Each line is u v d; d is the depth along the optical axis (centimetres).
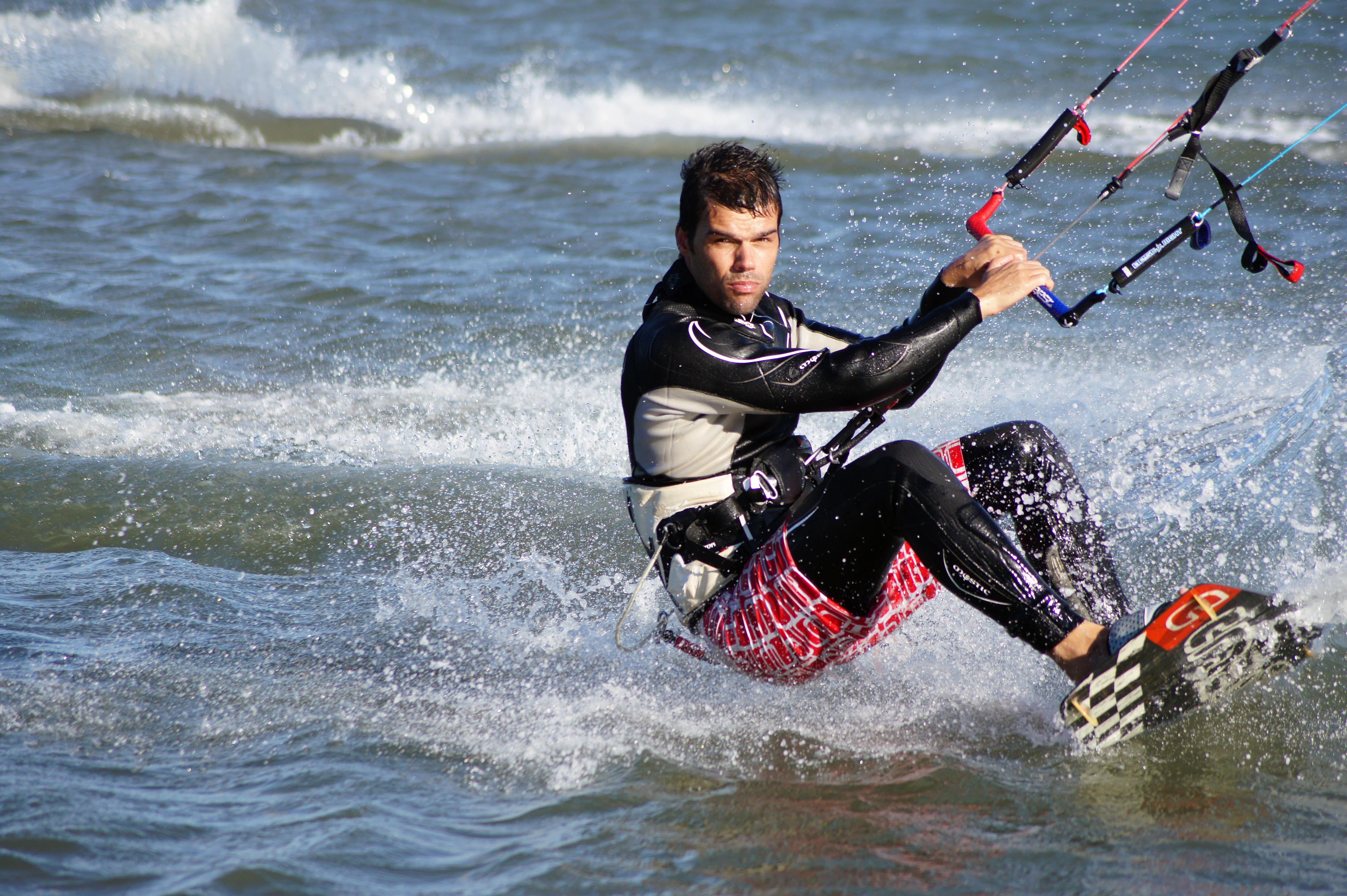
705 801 941
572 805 937
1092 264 2595
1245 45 4469
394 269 2950
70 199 3609
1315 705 1048
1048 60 4662
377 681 1195
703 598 1050
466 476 1783
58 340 2498
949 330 947
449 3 6362
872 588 995
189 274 2933
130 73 4981
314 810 926
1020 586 936
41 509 1702
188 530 1641
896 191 3378
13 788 955
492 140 4434
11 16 5388
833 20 5638
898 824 902
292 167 4069
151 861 848
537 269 2923
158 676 1203
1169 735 1020
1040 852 853
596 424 2044
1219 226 2819
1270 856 837
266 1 6172
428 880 828
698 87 4834
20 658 1244
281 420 2084
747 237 974
